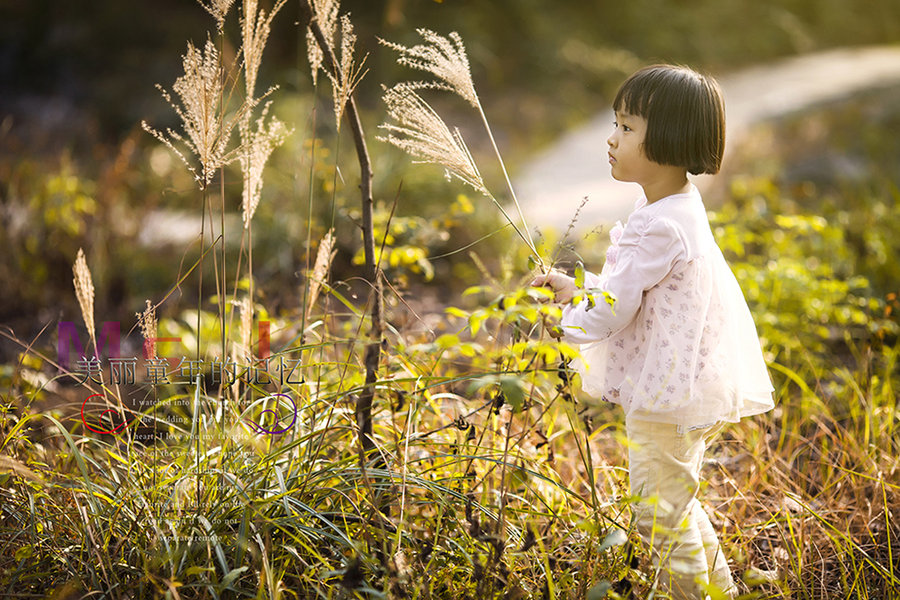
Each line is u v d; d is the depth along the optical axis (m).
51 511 2.36
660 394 2.22
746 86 16.41
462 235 6.32
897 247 4.97
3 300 5.17
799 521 2.67
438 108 14.12
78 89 13.02
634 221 2.31
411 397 2.18
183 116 2.29
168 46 14.69
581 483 2.82
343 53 2.26
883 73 16.11
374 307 2.33
